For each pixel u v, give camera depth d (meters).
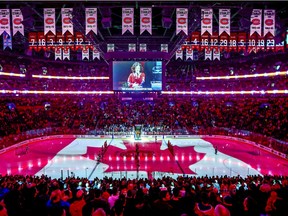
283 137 37.88
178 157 34.88
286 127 40.34
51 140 48.59
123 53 42.00
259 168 29.22
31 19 24.98
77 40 31.34
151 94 43.72
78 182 17.27
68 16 22.39
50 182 15.62
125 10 21.45
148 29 21.34
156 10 31.72
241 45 30.94
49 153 37.38
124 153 37.22
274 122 44.38
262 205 8.45
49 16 21.25
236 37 29.78
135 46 42.62
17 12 21.03
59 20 33.38
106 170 28.72
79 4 25.02
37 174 27.05
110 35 41.41
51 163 31.77
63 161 32.78
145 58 42.34
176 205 7.77
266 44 29.84
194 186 14.82
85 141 47.62
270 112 48.75
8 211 7.17
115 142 46.59
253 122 48.91
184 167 29.94
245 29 31.64
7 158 34.22
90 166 30.44
